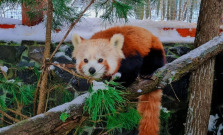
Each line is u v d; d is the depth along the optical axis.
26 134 1.98
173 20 4.15
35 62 3.83
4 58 3.84
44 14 3.62
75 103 2.16
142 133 2.90
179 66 2.61
